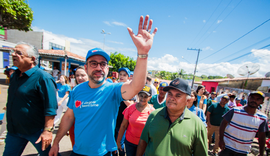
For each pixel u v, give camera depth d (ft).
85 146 4.54
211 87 74.23
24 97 5.46
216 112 11.82
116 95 4.76
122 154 8.49
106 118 4.63
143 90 7.06
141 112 7.27
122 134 7.87
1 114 11.56
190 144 4.46
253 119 7.29
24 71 5.75
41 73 5.69
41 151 5.99
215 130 11.81
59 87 12.12
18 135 5.82
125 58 97.91
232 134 7.79
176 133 4.57
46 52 34.06
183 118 4.75
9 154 5.84
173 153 4.46
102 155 4.53
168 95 4.84
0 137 8.84
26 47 5.52
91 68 4.61
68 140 10.95
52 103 5.79
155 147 4.72
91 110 4.54
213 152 11.64
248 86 47.42
